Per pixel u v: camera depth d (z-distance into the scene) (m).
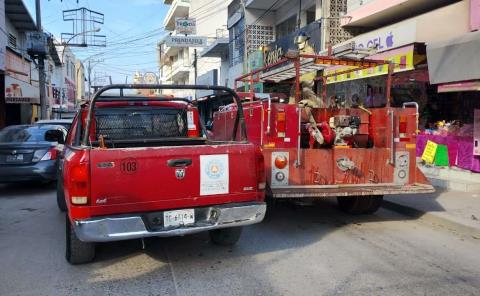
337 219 7.08
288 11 21.44
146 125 6.47
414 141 6.73
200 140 6.44
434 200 8.05
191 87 4.99
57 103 42.94
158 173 4.36
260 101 6.23
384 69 10.95
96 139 6.20
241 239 5.89
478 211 7.17
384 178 6.60
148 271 4.70
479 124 9.38
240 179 4.74
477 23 9.76
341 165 6.37
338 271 4.66
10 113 25.44
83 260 4.89
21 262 5.03
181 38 32.53
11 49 21.48
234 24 26.45
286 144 6.12
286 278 4.46
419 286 4.26
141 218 4.22
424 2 11.90
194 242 5.74
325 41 15.39
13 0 21.88
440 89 9.13
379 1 12.99
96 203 4.15
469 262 4.99
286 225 6.65
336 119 6.66
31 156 9.65
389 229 6.47
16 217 7.41
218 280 4.42
